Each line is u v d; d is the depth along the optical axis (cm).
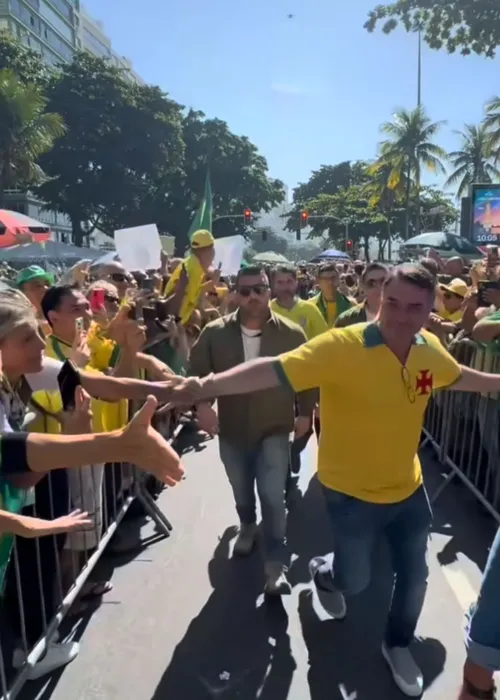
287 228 7994
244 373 254
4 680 251
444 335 576
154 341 520
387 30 1698
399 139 5144
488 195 2558
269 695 281
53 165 4597
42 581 304
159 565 397
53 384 306
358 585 284
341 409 262
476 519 468
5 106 3155
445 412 545
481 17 1559
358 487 266
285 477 363
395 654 291
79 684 289
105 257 1359
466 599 359
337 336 255
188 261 597
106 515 393
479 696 216
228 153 5500
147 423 169
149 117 4759
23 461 171
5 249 1800
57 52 8038
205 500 499
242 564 398
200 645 317
